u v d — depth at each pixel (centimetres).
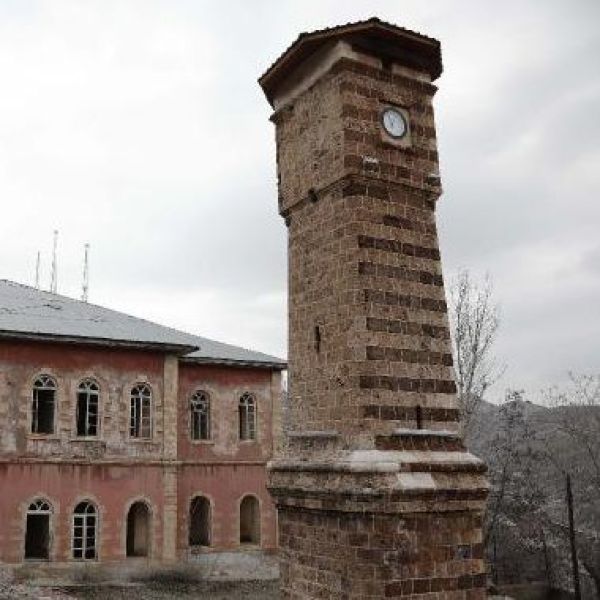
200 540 3297
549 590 3047
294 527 1110
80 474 2872
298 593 1083
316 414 1097
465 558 1027
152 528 2977
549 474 4338
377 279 1077
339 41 1133
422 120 1186
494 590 2981
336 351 1075
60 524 2792
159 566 2938
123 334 3091
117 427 2984
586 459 4006
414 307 1100
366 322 1049
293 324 1177
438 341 1111
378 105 1143
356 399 1027
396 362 1062
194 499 3275
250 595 2684
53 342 2889
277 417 3478
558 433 4069
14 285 3462
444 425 1083
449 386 1103
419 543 993
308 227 1173
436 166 1179
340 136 1110
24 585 2589
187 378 3319
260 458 3400
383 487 967
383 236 1099
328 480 1028
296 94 1227
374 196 1108
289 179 1222
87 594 2570
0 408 2759
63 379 2900
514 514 3669
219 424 3344
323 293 1120
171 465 3062
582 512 3869
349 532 993
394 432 1027
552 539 3612
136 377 3067
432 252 1142
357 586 969
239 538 3275
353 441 1019
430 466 1022
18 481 2747
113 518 2900
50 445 2828
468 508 1038
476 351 3231
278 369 3528
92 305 3484
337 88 1131
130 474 2980
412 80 1191
